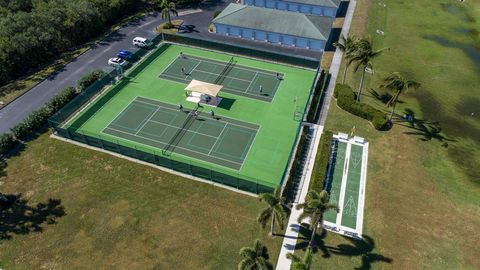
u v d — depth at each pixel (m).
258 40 86.00
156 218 47.72
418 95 69.44
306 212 39.16
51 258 43.75
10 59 70.69
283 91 70.12
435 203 50.06
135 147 56.88
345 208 49.25
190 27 89.88
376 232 46.44
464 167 55.47
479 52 82.19
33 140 59.19
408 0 104.44
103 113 64.19
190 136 59.91
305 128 61.09
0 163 55.16
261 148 57.97
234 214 48.09
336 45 64.62
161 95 68.50
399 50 82.38
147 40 81.56
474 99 68.94
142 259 43.50
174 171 53.94
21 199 50.16
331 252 44.09
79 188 51.53
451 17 96.06
